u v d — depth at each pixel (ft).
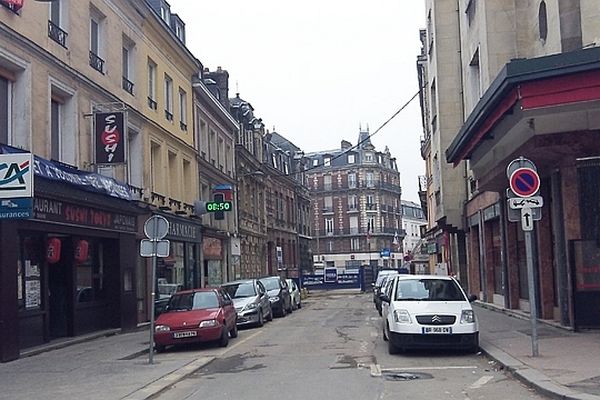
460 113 98.58
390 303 49.03
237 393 34.71
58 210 56.29
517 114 44.80
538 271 59.88
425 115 147.64
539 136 47.42
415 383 35.53
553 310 58.70
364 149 335.88
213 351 54.29
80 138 63.31
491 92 45.34
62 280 63.16
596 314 50.26
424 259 181.47
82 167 63.46
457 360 43.73
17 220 49.90
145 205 80.74
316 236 338.54
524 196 40.34
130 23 78.84
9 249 48.83
